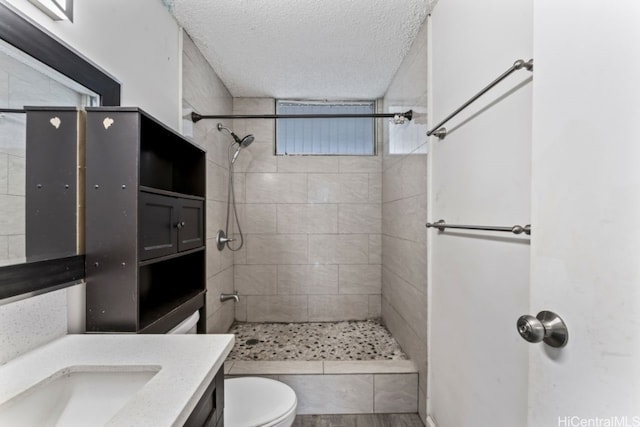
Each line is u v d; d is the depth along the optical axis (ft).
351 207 9.66
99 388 2.54
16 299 2.62
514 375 3.07
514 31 3.11
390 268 8.57
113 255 3.29
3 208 2.63
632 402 1.52
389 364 6.46
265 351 7.55
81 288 3.29
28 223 2.83
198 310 5.06
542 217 2.19
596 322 1.74
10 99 2.67
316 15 5.60
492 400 3.46
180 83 5.84
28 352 2.75
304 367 6.37
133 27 4.38
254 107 9.50
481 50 3.74
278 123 9.75
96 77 3.56
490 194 3.53
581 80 1.86
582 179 1.85
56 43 3.03
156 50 5.02
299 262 9.61
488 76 3.59
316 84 8.59
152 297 4.69
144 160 4.49
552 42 2.10
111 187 3.27
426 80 5.65
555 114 2.07
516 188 3.06
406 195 6.99
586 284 1.81
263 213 9.56
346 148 9.84
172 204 4.12
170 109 5.49
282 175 9.58
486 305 3.60
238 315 9.55
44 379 2.35
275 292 9.59
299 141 9.76
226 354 2.90
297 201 9.59
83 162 3.28
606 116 1.69
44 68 2.94
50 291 2.92
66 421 2.41
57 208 3.12
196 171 5.27
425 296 5.69
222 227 8.22
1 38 2.54
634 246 1.53
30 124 2.84
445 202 4.80
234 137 8.28
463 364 4.18
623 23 1.59
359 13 5.54
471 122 3.96
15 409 2.16
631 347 1.53
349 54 7.00
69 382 2.54
